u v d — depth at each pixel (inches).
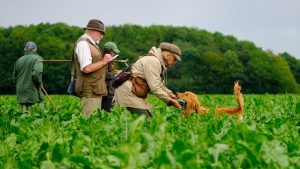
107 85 490.9
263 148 212.8
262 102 761.6
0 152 253.4
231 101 843.4
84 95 424.2
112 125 299.7
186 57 4082.2
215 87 4087.1
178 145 209.6
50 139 262.5
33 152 244.4
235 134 242.1
